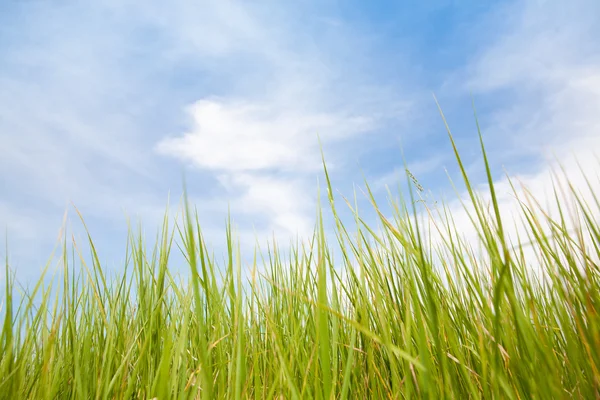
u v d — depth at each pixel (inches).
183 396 25.9
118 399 31.1
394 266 32.4
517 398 23.3
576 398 23.3
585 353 22.6
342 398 23.8
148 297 37.8
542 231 23.6
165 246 36.6
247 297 38.0
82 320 37.6
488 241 23.3
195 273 19.8
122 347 35.9
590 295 22.1
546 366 20.6
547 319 31.1
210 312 34.2
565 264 25.5
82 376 32.2
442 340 28.6
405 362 27.4
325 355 21.3
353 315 36.6
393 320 32.4
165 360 24.7
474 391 24.5
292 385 25.0
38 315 32.1
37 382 33.2
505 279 21.6
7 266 32.3
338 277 37.6
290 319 38.3
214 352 35.2
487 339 27.3
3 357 29.6
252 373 34.4
